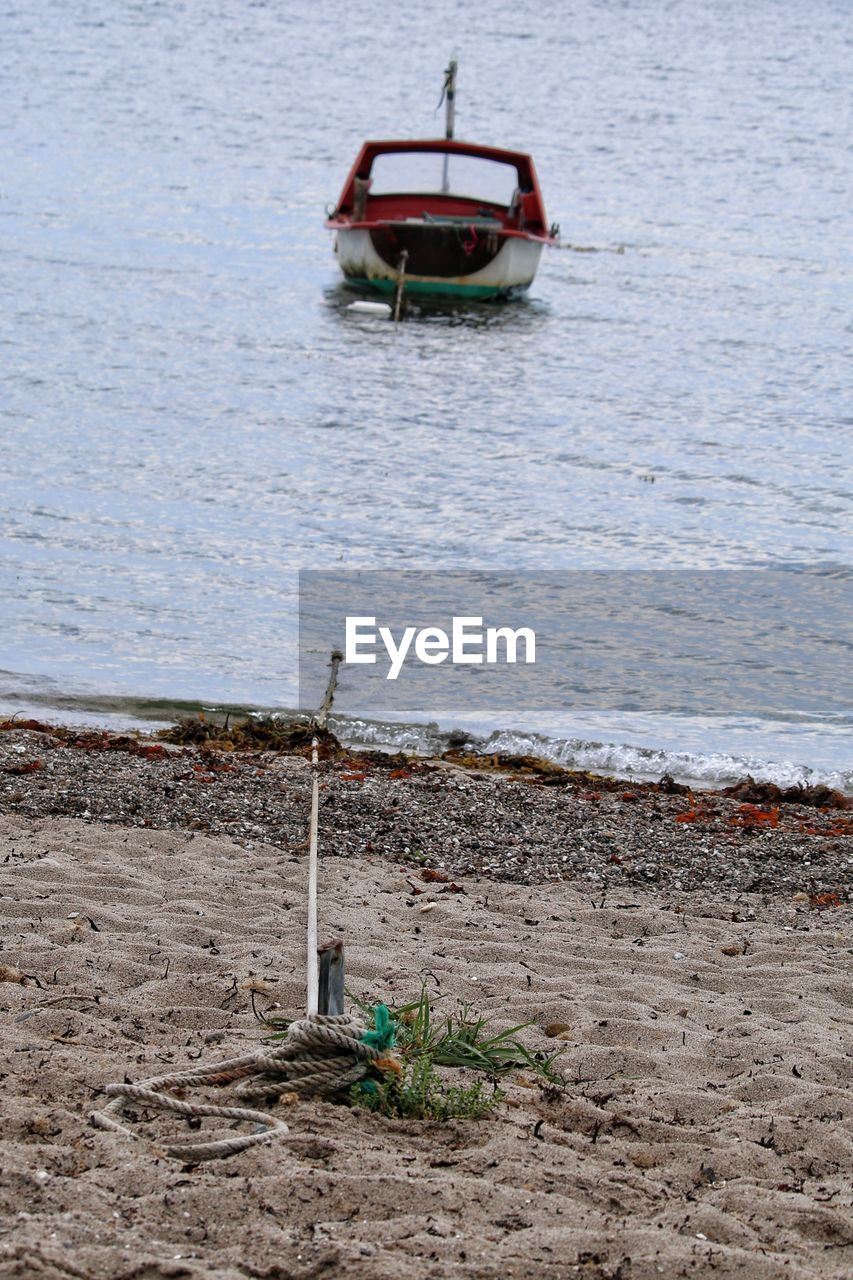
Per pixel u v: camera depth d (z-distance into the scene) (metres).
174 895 7.50
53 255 33.78
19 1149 4.01
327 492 19.09
